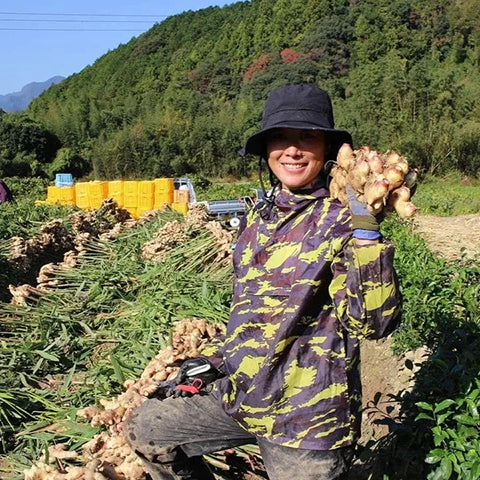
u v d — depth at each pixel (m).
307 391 2.50
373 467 3.71
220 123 53.22
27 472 3.65
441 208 24.55
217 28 91.25
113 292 8.09
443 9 69.31
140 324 6.64
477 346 4.21
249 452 4.16
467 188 36.53
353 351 2.55
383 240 2.40
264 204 2.76
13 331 7.25
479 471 3.17
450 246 12.68
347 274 2.39
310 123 2.54
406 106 45.72
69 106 66.06
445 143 41.75
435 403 3.62
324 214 2.52
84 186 21.11
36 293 8.25
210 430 2.85
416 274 6.73
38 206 16.25
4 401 5.20
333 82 65.38
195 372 2.86
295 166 2.64
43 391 5.59
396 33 68.19
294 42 76.19
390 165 2.38
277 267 2.56
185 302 6.73
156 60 88.56
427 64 66.94
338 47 70.19
